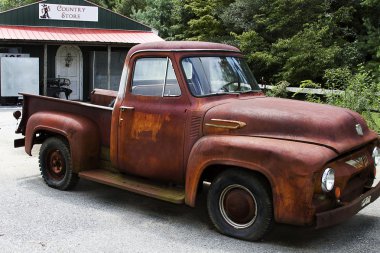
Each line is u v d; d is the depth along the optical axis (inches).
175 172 207.5
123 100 225.9
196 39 980.6
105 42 816.3
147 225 207.0
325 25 799.7
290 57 743.1
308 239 191.6
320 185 170.1
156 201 243.3
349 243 187.9
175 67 209.5
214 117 195.3
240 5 884.0
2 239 189.6
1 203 236.1
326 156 168.7
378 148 213.0
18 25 821.2
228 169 188.2
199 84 208.1
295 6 814.5
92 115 252.1
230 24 933.2
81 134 244.8
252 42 823.1
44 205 233.9
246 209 184.9
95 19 872.3
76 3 856.3
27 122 272.7
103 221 211.9
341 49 755.4
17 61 757.3
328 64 739.4
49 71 886.4
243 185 183.5
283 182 170.4
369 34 805.9
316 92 511.8
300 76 752.3
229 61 225.6
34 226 204.5
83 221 211.6
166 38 1138.7
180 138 204.2
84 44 817.5
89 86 912.9
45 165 265.9
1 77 751.1
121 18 890.1
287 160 169.8
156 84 215.5
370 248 182.9
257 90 232.1
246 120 189.0
